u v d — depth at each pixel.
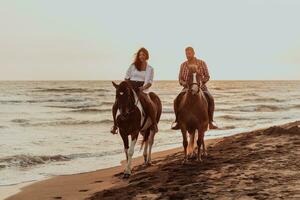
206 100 10.80
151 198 7.52
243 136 17.00
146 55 10.64
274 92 111.25
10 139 19.89
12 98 66.44
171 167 10.57
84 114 40.41
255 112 43.69
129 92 9.98
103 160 14.54
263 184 7.55
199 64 11.11
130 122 10.14
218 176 8.73
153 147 17.86
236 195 6.93
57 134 22.52
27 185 10.53
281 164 9.42
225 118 35.50
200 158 11.03
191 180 8.61
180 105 10.61
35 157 14.52
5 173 12.12
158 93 99.88
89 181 10.80
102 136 21.66
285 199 6.40
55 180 11.16
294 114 39.59
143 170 11.25
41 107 49.44
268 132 16.72
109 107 51.31
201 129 10.58
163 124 28.73
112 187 9.44
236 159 10.77
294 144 12.91
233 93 102.50
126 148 10.55
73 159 14.74
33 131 24.06
